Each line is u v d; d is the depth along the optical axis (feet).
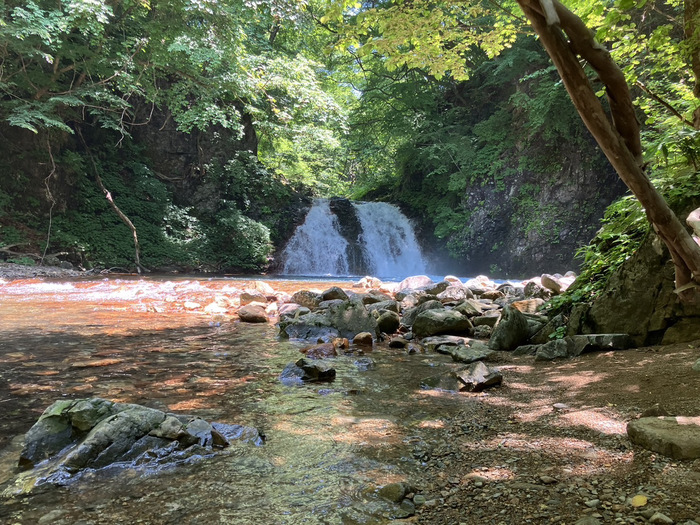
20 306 24.48
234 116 55.21
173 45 44.88
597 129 4.96
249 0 44.29
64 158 52.65
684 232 5.45
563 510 5.16
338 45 13.47
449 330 18.17
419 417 8.98
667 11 23.20
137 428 7.29
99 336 17.28
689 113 15.05
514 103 59.82
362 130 82.89
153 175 62.34
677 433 6.41
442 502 5.65
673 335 12.42
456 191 70.18
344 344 16.38
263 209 69.00
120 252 54.70
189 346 16.03
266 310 25.05
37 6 39.09
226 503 5.77
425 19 12.21
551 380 10.94
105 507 5.68
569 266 59.16
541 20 4.81
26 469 6.68
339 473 6.58
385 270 73.51
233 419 8.89
